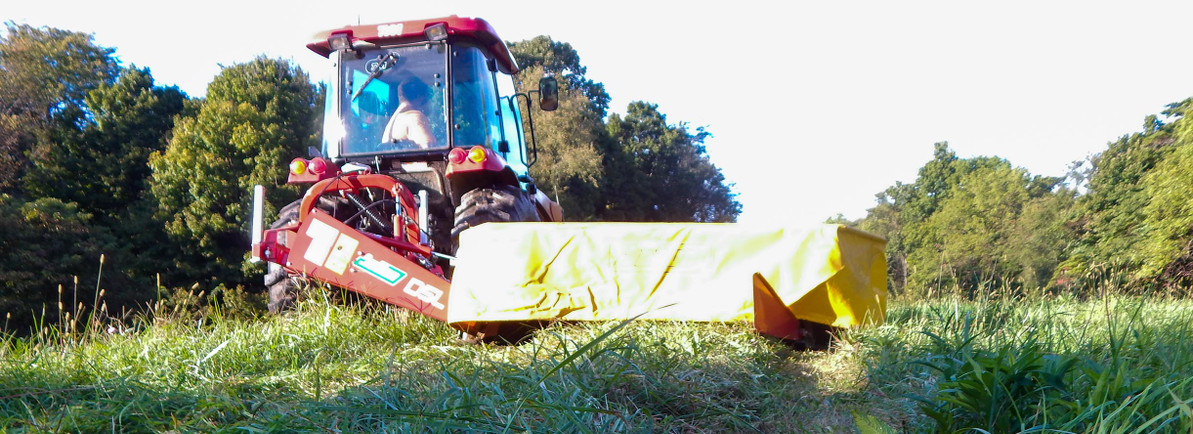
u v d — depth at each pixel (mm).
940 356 3508
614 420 2748
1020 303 6551
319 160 6289
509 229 4398
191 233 27297
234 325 4973
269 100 29625
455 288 4406
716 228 4242
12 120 30656
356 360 4133
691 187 46562
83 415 3020
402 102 6625
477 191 6254
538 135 35938
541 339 4094
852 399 3312
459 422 2566
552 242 4332
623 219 42719
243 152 27703
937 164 67688
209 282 26969
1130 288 7629
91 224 30375
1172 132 29625
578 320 4242
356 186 5430
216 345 4453
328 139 6711
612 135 43344
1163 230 22781
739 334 3967
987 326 4578
